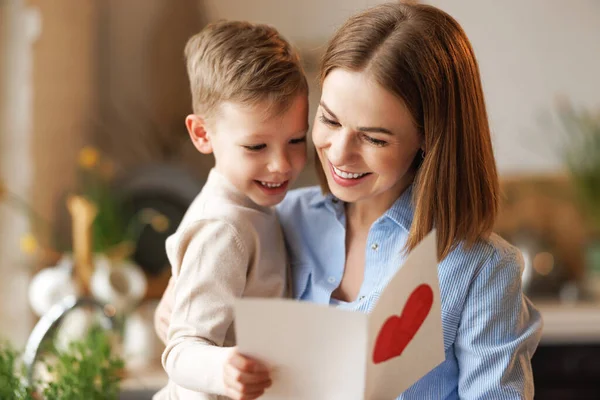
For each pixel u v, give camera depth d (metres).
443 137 1.47
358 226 1.67
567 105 4.60
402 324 1.28
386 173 1.45
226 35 1.63
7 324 3.43
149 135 4.45
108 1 4.46
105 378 1.94
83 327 2.91
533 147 4.61
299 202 1.75
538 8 4.60
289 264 1.71
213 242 1.53
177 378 1.40
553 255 4.38
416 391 1.55
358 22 1.47
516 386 1.51
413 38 1.43
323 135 1.47
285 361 1.25
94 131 4.37
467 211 1.51
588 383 3.85
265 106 1.53
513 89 4.61
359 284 1.64
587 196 4.36
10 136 3.47
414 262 1.26
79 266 3.21
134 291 3.17
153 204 3.97
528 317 1.59
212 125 1.61
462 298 1.53
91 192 3.67
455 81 1.48
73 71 4.02
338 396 1.26
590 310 3.98
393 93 1.40
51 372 1.95
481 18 4.59
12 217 3.44
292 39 4.55
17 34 3.47
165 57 4.46
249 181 1.59
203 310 1.47
